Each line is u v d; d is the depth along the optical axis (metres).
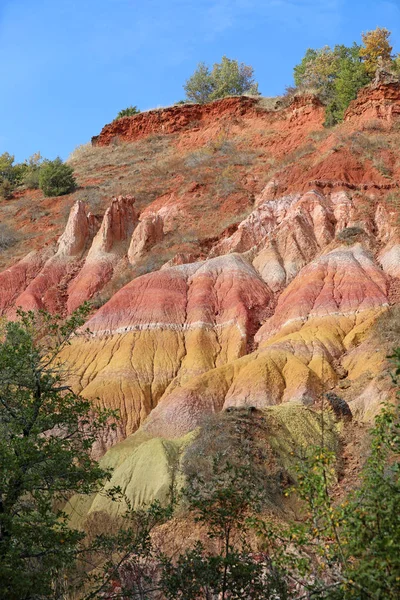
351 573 12.48
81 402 20.12
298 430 30.72
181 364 41.81
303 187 55.06
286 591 16.72
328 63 81.56
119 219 57.50
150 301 45.38
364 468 14.34
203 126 84.44
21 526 17.19
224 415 30.80
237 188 63.50
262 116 79.88
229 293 46.25
